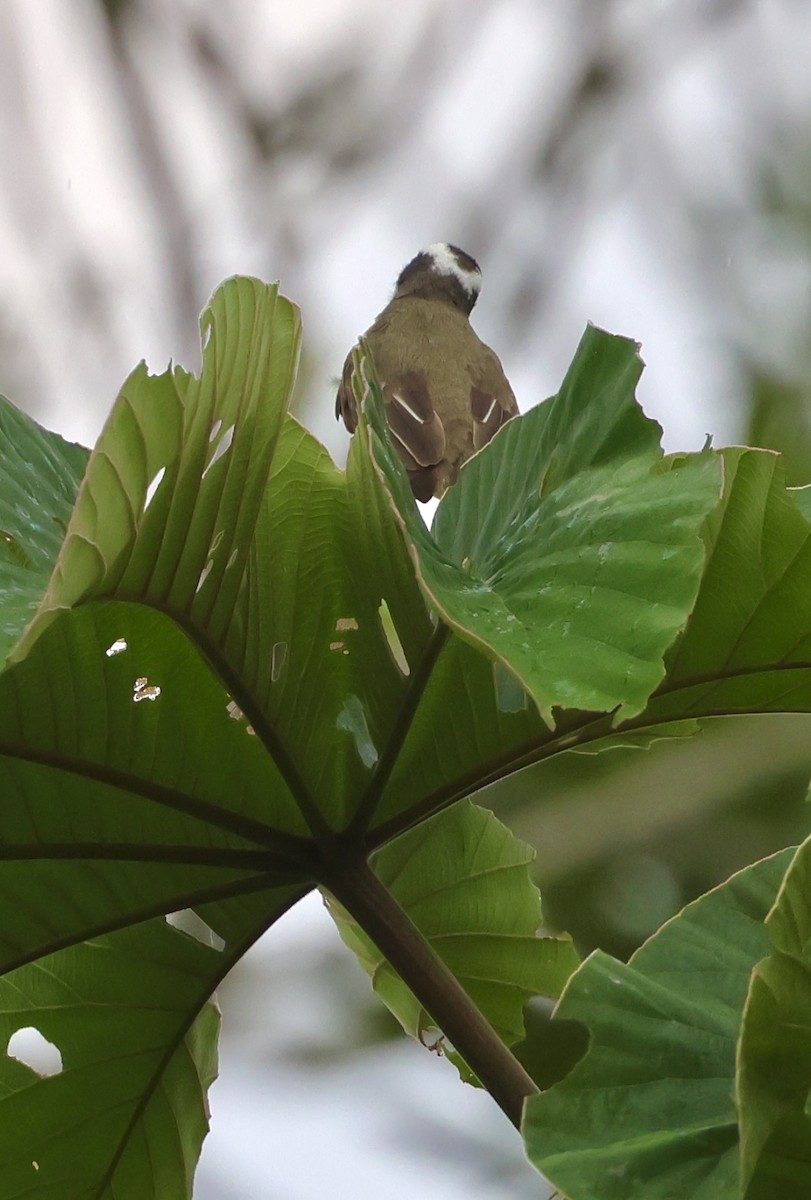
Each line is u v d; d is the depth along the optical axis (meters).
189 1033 3.83
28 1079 3.76
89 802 3.41
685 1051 3.09
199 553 3.03
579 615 2.86
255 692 3.36
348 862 3.54
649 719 3.48
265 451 3.08
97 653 3.24
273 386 3.03
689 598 2.79
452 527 3.69
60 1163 3.84
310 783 3.50
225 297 2.77
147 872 3.53
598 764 8.60
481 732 3.51
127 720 3.34
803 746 8.51
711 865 8.43
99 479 2.61
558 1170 2.87
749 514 3.20
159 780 3.42
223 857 3.53
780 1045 2.77
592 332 3.43
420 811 3.56
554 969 4.32
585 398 3.38
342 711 3.54
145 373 2.59
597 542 3.01
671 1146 2.90
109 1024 3.76
